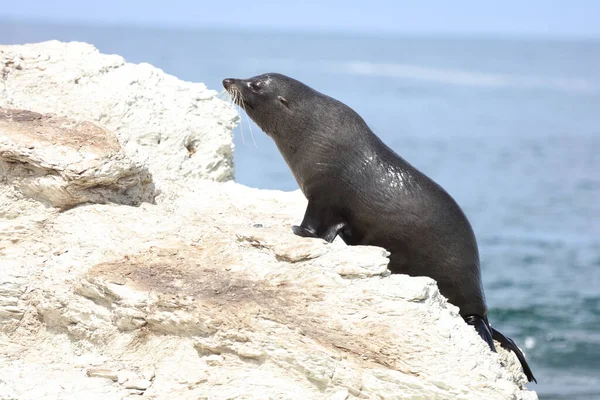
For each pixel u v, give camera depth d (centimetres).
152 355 2708
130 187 3406
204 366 2617
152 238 3108
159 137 3984
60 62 4094
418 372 2512
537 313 7169
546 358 6044
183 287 2778
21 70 3994
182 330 2678
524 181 15538
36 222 3166
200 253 3016
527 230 11112
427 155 18712
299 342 2530
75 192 3194
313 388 2509
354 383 2503
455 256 3356
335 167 3425
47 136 3253
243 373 2547
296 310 2650
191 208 3616
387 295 2688
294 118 3500
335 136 3444
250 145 17512
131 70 4172
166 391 2558
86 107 3847
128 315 2720
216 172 4181
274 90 3531
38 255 3067
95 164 3186
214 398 2489
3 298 2880
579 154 19712
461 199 13475
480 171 16700
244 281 2808
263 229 3119
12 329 2884
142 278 2833
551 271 8781
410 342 2575
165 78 4291
